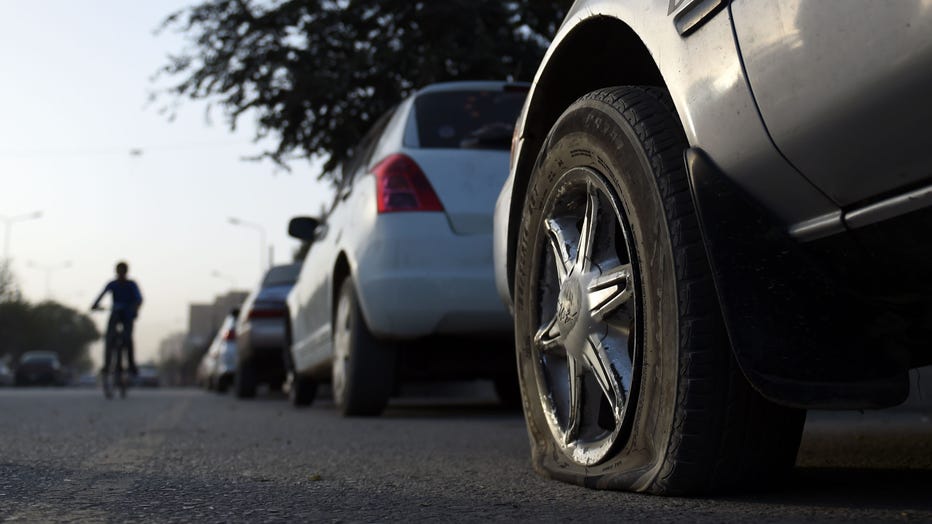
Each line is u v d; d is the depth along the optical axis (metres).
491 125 5.19
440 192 4.86
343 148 10.82
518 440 3.73
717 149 1.68
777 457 1.80
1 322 73.88
